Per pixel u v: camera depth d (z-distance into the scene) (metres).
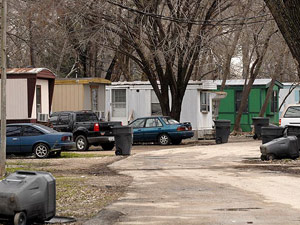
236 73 121.38
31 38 75.19
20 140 49.25
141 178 32.34
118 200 24.08
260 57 82.56
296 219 19.19
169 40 63.09
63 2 60.69
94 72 91.19
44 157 48.88
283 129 47.75
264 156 42.03
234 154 48.06
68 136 49.88
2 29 34.12
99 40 64.44
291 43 26.36
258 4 68.81
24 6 76.44
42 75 58.00
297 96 106.00
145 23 61.72
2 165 34.12
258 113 94.25
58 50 84.25
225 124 64.38
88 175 34.50
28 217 17.97
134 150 56.97
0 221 18.09
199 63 82.81
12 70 57.25
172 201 23.58
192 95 74.94
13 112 56.59
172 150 53.88
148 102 75.81
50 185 18.86
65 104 69.75
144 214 20.61
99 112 71.12
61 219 19.91
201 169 37.06
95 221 19.31
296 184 28.66
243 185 28.47
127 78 87.06
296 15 26.03
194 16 62.03
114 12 61.53
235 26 67.12
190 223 18.73
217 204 22.59
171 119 65.94
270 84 87.50
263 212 20.61
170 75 70.12
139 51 66.06
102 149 61.31
